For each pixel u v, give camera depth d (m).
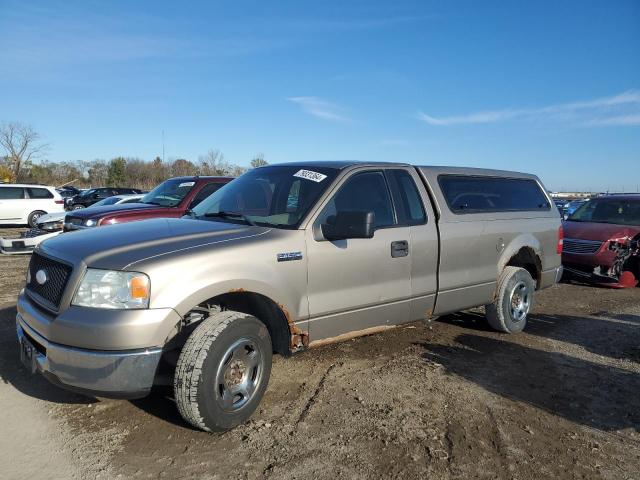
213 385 3.26
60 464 3.04
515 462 3.22
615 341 5.87
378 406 3.91
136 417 3.62
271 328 3.92
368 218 3.75
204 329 3.31
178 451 3.21
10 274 8.78
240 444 3.31
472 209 5.35
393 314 4.55
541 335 5.97
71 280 3.17
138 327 3.04
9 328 5.53
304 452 3.23
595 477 3.10
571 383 4.54
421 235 4.70
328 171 4.40
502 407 3.99
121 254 3.25
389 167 4.77
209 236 3.62
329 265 4.00
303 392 4.13
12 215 18.33
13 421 3.53
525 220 5.95
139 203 9.87
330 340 4.17
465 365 4.87
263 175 4.75
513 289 5.75
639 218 9.67
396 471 3.07
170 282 3.18
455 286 5.07
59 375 3.10
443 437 3.49
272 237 3.76
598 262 9.05
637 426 3.78
